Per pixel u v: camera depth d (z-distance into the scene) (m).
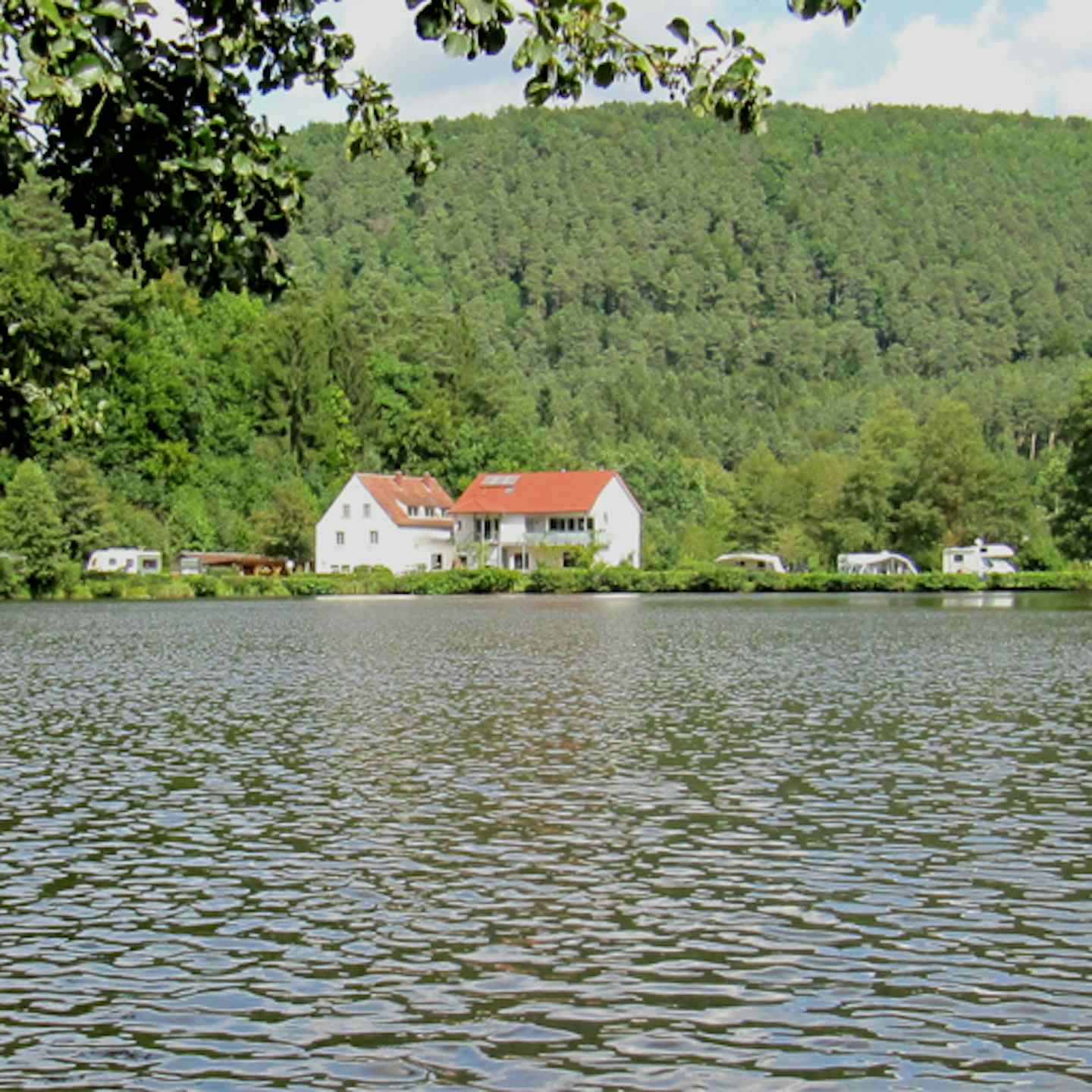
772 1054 10.26
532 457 158.62
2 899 14.65
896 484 145.62
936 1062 10.10
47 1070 10.07
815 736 26.44
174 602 103.94
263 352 146.00
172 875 15.64
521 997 11.52
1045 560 139.75
